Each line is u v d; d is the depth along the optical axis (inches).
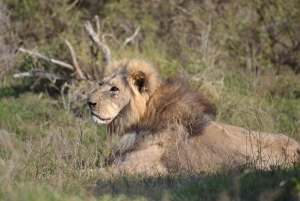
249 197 290.8
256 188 298.0
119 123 394.9
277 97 613.6
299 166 304.2
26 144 431.2
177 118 382.6
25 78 684.1
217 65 686.5
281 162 364.5
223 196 273.1
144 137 385.7
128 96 387.5
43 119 592.1
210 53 662.5
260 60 713.6
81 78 628.1
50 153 410.6
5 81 697.0
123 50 671.1
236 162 354.6
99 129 517.7
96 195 299.1
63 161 374.6
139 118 388.5
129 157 382.3
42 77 656.4
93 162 384.5
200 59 640.4
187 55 655.8
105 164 405.1
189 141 377.7
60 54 669.3
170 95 388.5
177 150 368.2
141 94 386.6
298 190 275.9
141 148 383.9
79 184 315.3
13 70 709.3
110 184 320.8
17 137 547.5
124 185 318.0
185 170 360.2
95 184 321.4
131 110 387.5
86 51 650.8
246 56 722.8
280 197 285.0
